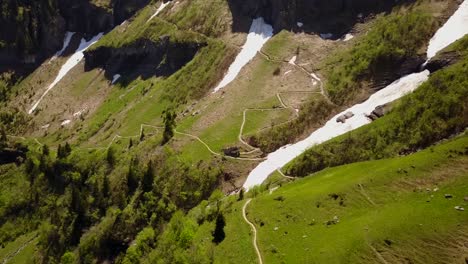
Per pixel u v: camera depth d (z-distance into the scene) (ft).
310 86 515.50
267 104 510.99
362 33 559.79
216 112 538.06
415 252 239.09
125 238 442.91
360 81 478.18
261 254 278.46
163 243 359.25
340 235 265.54
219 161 448.24
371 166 337.31
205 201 388.78
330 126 450.71
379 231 254.06
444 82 374.84
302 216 301.63
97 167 584.81
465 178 271.08
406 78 455.22
